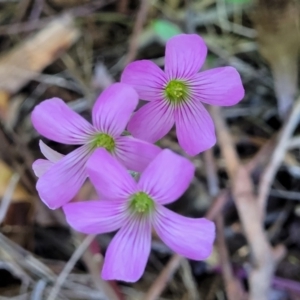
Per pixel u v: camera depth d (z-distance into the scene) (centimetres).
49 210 7
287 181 7
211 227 5
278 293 7
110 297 7
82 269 7
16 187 7
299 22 7
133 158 5
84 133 5
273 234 7
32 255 7
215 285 7
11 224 7
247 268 7
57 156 5
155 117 5
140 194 5
